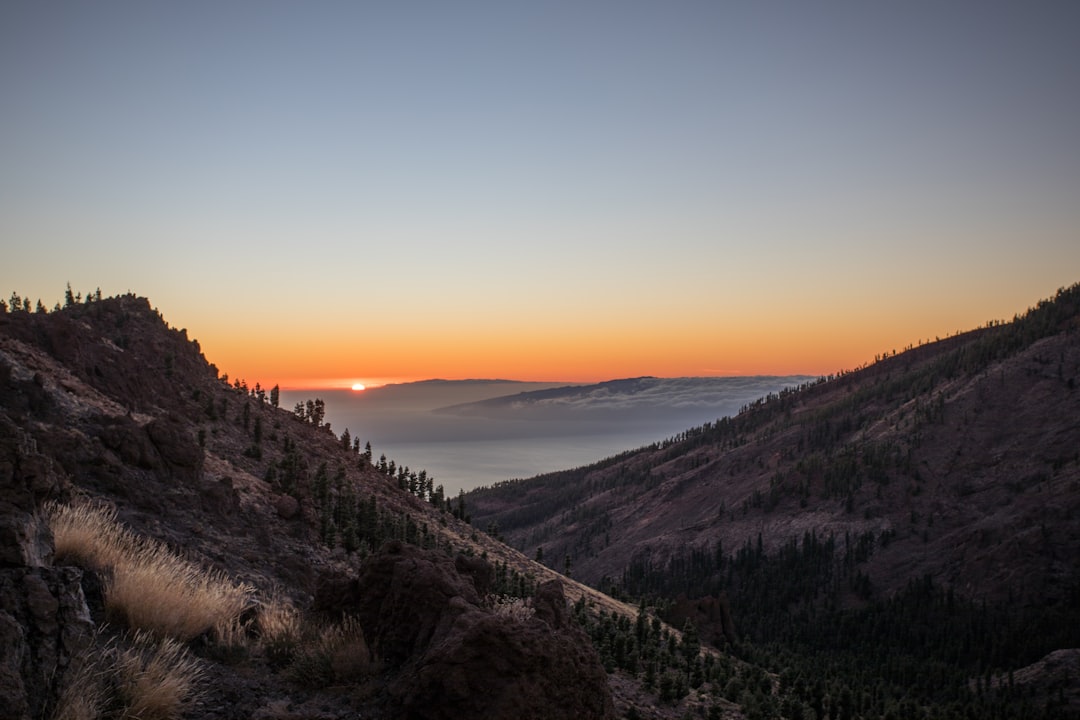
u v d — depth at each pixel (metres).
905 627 180.88
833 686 62.50
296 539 25.78
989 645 165.00
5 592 7.13
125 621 9.43
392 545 12.23
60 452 17.91
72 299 45.19
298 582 19.44
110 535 11.98
